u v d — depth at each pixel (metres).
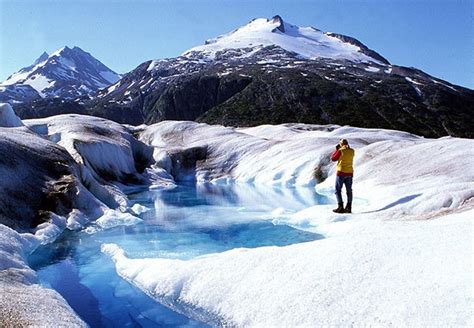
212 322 6.77
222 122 107.81
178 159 36.06
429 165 19.92
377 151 25.12
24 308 6.52
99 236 14.14
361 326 5.21
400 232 7.36
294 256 7.31
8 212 13.65
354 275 6.16
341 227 12.25
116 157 28.41
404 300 5.26
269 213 17.81
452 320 4.63
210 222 16.22
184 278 7.96
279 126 54.44
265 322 6.10
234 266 7.67
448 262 5.72
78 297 8.65
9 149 16.70
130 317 7.48
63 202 16.08
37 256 11.73
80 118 36.78
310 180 26.53
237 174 32.78
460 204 11.94
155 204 21.48
